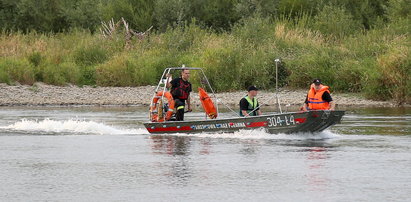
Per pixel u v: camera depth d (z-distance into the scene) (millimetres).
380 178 29516
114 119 59562
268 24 106625
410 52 77625
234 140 43031
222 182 28938
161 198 26047
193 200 25656
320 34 101562
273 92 85125
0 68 92750
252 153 37094
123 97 84375
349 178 29562
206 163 33844
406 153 36844
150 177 30219
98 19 131875
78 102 78938
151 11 126750
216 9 128000
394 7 109125
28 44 110562
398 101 74625
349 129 49625
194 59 95000
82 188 28000
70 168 32750
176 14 123625
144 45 107125
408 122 54875
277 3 125375
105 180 29641
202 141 42656
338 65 85625
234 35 101688
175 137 45219
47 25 133500
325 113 43031
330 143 41406
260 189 27469
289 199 25688
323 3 120125
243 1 124375
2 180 29781
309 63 86375
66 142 43250
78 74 95625
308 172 31062
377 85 77188
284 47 95250
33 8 132625
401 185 28000
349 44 94438
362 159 34688
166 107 47938
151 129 47406
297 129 43562
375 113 63906
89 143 42594
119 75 94375
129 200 25766
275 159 34875
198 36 107625
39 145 41688
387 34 96250
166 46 106625
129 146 40781
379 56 84188
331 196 26109
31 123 54156
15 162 34719
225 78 88188
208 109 47312
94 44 108062
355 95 81125
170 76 48062
